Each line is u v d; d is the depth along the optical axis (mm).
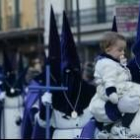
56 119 7266
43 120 7559
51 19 7180
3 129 11273
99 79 5957
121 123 5852
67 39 7180
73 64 7273
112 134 5930
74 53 7258
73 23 11234
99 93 5949
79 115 7160
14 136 11430
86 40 20812
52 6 7094
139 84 5859
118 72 5875
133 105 5738
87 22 20016
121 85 5836
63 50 7242
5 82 11406
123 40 6066
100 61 5984
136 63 5840
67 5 7117
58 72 7398
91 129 6137
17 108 11500
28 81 11766
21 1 10242
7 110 11477
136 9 10094
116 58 6020
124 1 10172
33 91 8859
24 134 10008
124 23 10047
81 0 7449
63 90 7227
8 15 10664
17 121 11406
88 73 10945
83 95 7188
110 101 5852
